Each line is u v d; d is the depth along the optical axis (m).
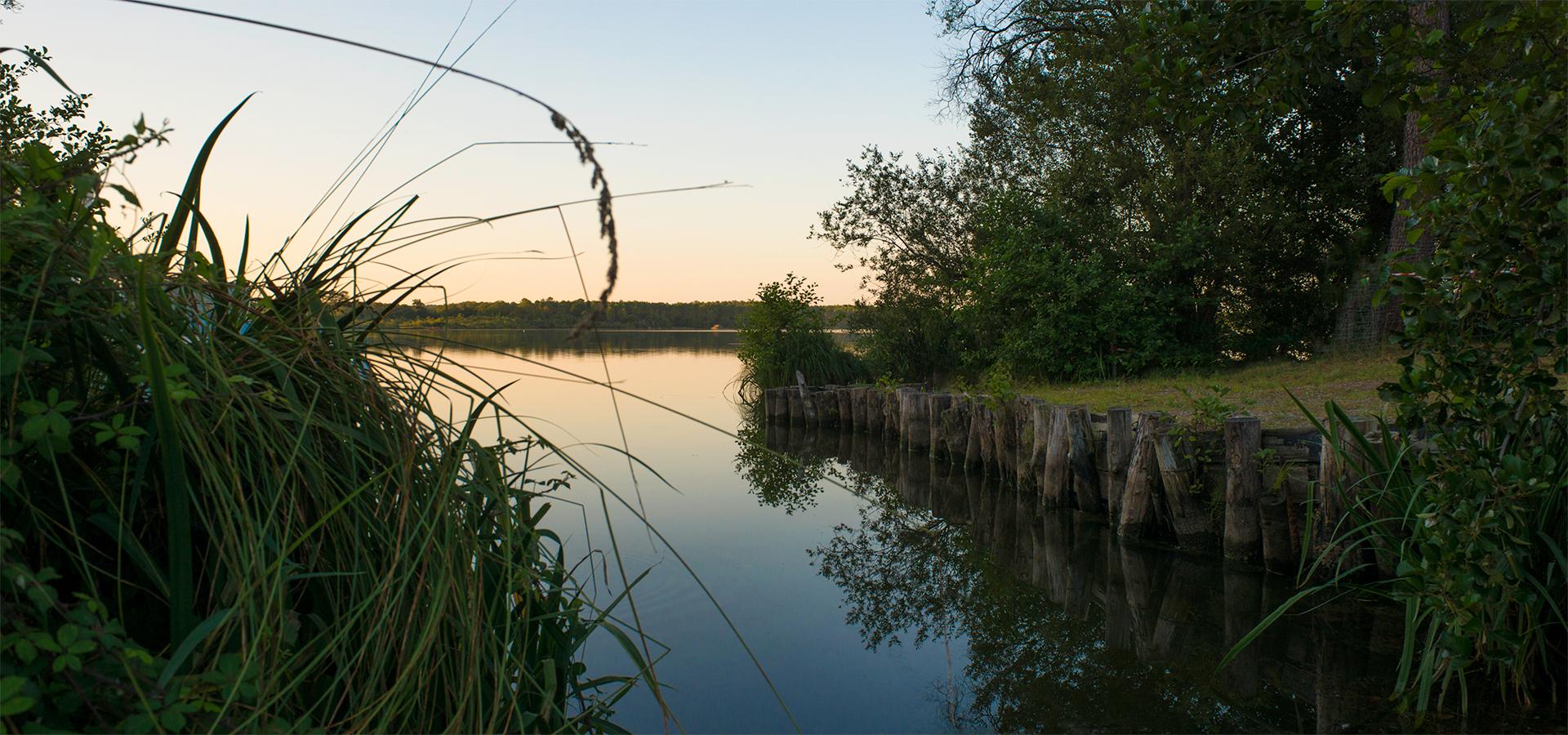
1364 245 15.71
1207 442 6.66
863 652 4.55
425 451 1.86
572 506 7.43
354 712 1.53
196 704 1.23
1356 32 3.56
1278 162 16.17
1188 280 15.64
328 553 1.68
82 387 1.50
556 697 2.05
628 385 18.91
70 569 1.47
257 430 1.57
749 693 3.95
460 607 1.71
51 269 1.44
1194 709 3.81
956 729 3.58
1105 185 16.39
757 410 18.83
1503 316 3.38
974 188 19.81
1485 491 3.31
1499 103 3.08
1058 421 8.16
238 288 1.79
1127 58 15.73
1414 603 3.73
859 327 20.03
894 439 13.88
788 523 7.82
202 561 1.57
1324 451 5.58
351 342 1.93
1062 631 4.99
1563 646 3.59
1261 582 5.82
